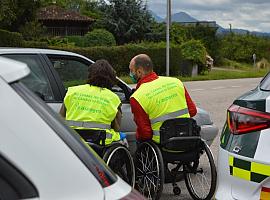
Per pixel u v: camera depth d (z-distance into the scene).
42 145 1.67
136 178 5.27
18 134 1.65
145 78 5.25
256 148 3.53
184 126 5.16
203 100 16.47
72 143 1.80
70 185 1.67
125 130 5.75
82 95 4.94
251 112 3.64
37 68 5.19
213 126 6.51
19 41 26.91
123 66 27.98
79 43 35.22
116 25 38.44
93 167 1.81
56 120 1.83
